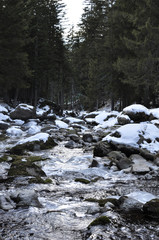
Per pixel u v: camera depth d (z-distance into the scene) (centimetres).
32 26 3225
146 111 1516
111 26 3044
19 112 2458
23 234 306
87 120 2662
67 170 767
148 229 324
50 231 319
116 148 1013
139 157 910
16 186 557
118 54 2947
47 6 3909
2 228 323
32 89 3644
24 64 2673
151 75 2106
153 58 2044
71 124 2303
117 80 2905
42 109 3616
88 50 4809
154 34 2050
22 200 418
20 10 2617
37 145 1150
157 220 356
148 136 1070
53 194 517
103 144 1034
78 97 5544
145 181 654
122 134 1082
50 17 3947
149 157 910
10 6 2470
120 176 721
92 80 4347
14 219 356
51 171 754
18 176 636
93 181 654
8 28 2436
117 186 602
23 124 2228
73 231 320
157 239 294
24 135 1628
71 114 4075
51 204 441
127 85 2806
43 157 972
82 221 358
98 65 4300
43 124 2241
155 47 2130
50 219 361
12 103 3656
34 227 330
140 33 2212
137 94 2670
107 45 3127
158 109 1662
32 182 592
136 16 2331
